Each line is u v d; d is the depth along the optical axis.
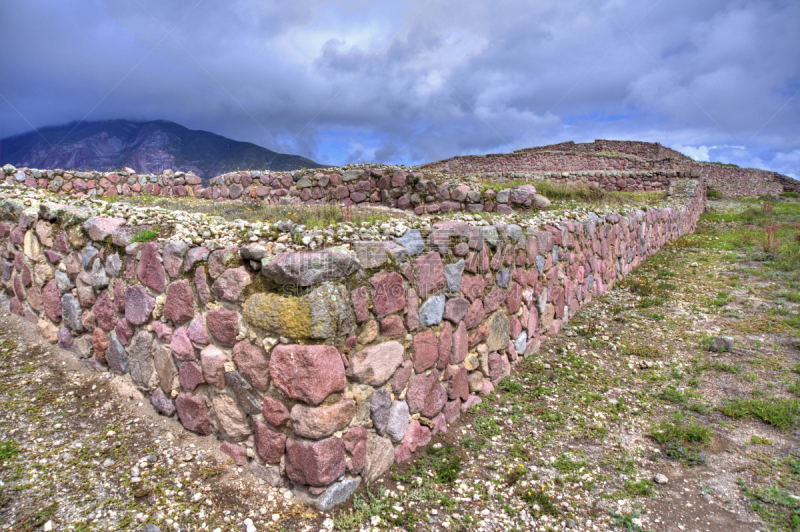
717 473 3.29
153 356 3.72
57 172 10.94
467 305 4.18
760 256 9.60
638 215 9.91
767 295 7.19
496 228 4.62
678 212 13.06
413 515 2.87
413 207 10.98
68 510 2.71
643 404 4.30
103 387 4.11
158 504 2.81
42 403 3.81
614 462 3.46
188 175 13.30
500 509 2.98
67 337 4.64
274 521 2.73
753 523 2.79
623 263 9.03
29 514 2.64
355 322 3.00
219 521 2.71
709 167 25.53
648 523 2.83
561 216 6.99
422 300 3.61
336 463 2.84
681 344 5.65
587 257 7.19
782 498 2.95
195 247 3.37
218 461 3.20
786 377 4.57
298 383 2.74
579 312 6.95
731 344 5.29
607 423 4.02
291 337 2.75
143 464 3.15
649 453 3.57
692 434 3.68
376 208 10.99
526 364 5.22
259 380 2.93
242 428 3.13
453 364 4.03
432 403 3.76
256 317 2.90
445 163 29.62
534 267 5.42
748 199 22.19
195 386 3.39
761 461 3.38
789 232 11.76
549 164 26.41
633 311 6.98
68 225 4.48
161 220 4.25
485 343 4.52
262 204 9.84
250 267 3.03
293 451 2.84
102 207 4.88
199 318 3.29
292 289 2.75
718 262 9.73
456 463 3.42
